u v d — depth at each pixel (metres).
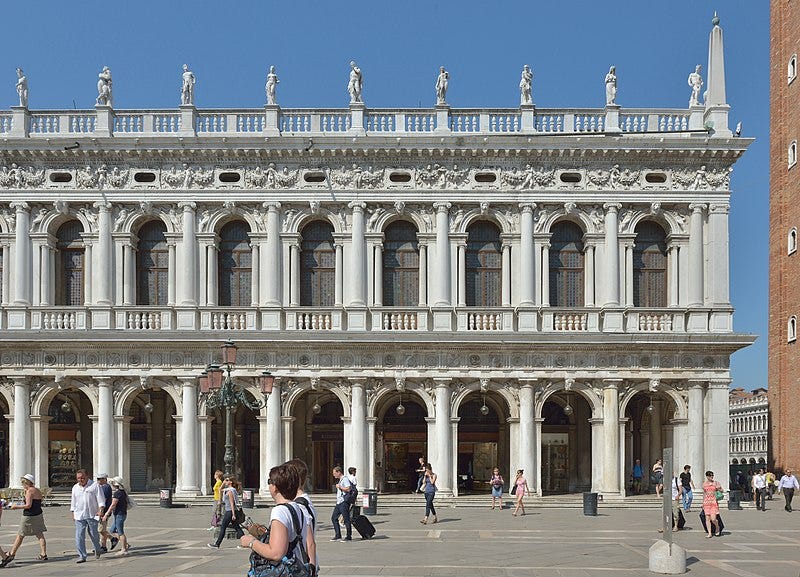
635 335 52.56
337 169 54.66
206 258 54.56
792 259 68.12
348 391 53.44
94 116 55.44
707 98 55.84
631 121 55.16
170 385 53.56
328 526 40.78
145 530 39.12
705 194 54.31
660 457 57.56
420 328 53.69
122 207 54.75
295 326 53.91
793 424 67.38
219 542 32.59
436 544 34.00
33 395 53.50
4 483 57.16
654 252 55.88
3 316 53.78
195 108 54.81
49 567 28.09
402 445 57.47
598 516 45.94
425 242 54.72
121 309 53.69
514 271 54.69
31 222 54.66
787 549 33.38
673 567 26.80
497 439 58.12
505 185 54.53
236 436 57.62
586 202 54.44
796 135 67.44
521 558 30.11
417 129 54.94
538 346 52.94
